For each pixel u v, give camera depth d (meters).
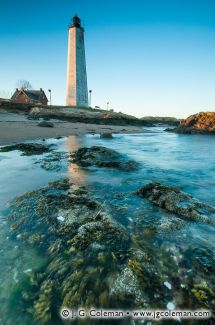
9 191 7.18
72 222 4.88
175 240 4.27
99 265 3.56
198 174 10.35
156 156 15.46
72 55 68.56
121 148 19.34
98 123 55.91
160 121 112.81
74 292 3.14
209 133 38.09
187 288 3.12
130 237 4.35
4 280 3.43
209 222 5.02
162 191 6.34
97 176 9.29
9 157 12.56
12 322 2.83
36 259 3.89
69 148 16.73
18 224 5.00
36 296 3.16
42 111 55.44
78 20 68.44
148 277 3.26
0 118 40.53
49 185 7.61
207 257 3.76
